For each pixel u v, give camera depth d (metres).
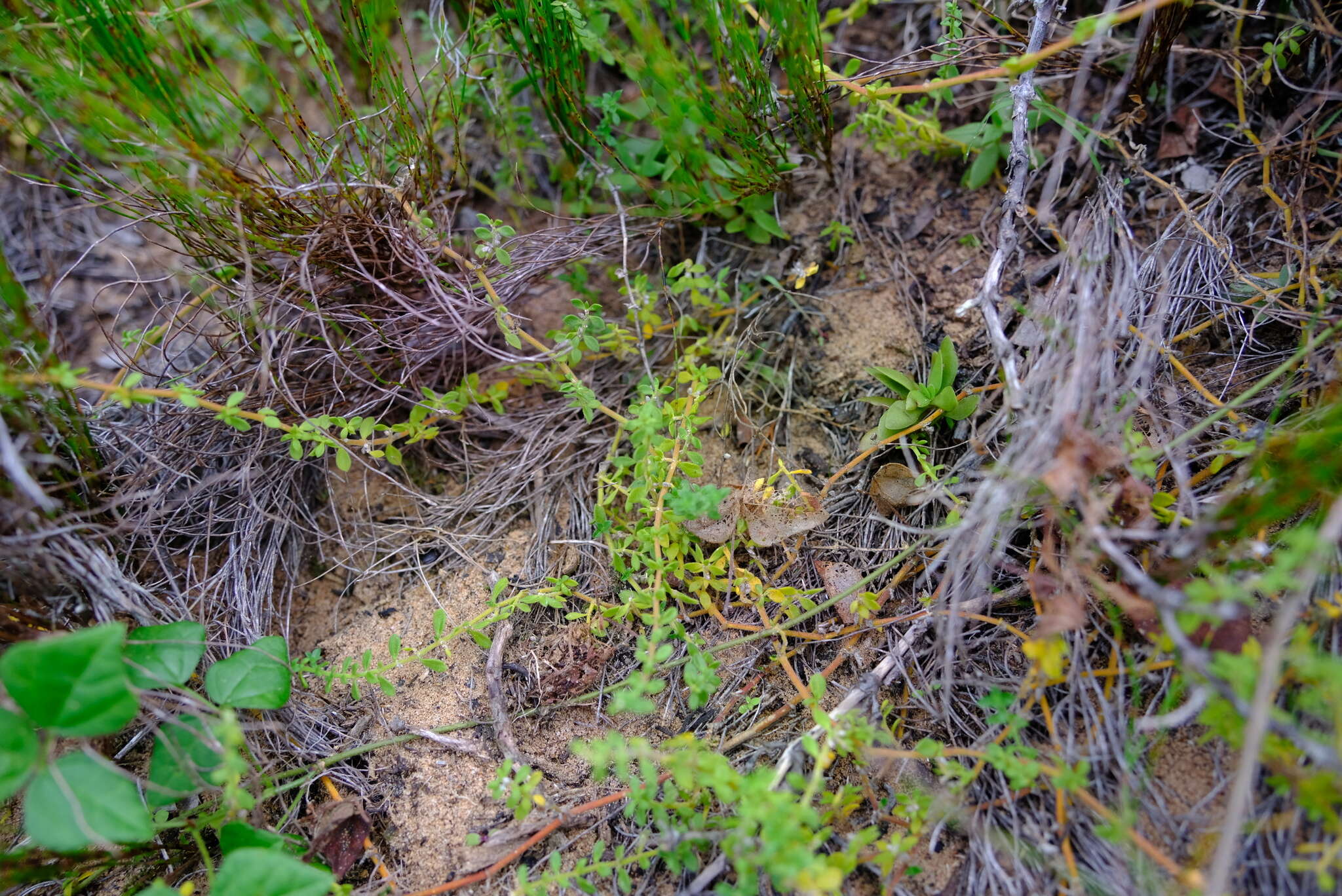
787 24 0.46
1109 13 0.40
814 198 0.54
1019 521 0.43
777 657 0.45
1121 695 0.41
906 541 0.46
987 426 0.44
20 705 0.38
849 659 0.45
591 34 0.48
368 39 0.48
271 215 0.46
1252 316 0.46
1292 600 0.35
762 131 0.50
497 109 0.54
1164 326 0.46
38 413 0.44
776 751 0.44
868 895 0.41
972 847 0.41
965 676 0.43
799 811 0.37
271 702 0.42
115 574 0.44
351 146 0.52
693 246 0.55
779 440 0.51
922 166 0.54
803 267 0.53
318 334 0.50
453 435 0.53
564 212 0.56
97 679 0.39
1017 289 0.50
